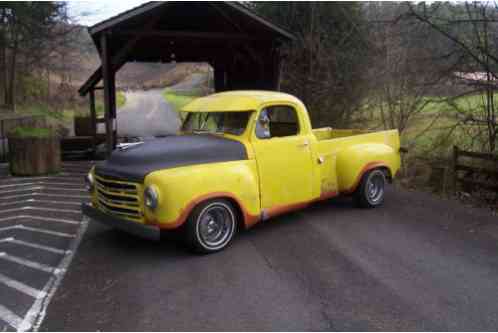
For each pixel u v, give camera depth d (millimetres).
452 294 4008
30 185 8555
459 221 6176
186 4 10641
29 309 3801
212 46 13148
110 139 9492
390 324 3516
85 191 8047
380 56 10438
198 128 6008
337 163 6438
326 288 4141
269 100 5648
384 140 7125
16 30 16781
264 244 5297
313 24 12625
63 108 26141
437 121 8641
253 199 5180
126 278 4395
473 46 7504
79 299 3973
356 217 6379
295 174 5789
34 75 24109
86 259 4895
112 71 10773
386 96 10211
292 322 3559
